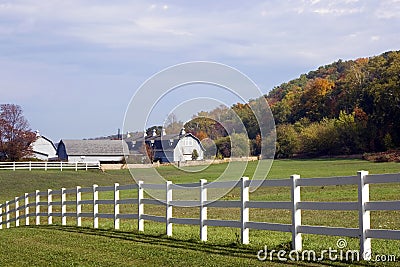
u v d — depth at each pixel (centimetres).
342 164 6194
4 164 6488
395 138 7519
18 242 1617
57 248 1417
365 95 8175
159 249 1279
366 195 988
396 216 1820
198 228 1816
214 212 2314
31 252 1370
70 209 3167
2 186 5078
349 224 1650
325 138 7238
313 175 4716
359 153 7438
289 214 2073
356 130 7450
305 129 7294
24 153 8856
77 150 9381
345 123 7494
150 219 1630
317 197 2759
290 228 1135
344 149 7394
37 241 1608
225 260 1078
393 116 7638
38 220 2378
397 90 7612
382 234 959
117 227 1792
